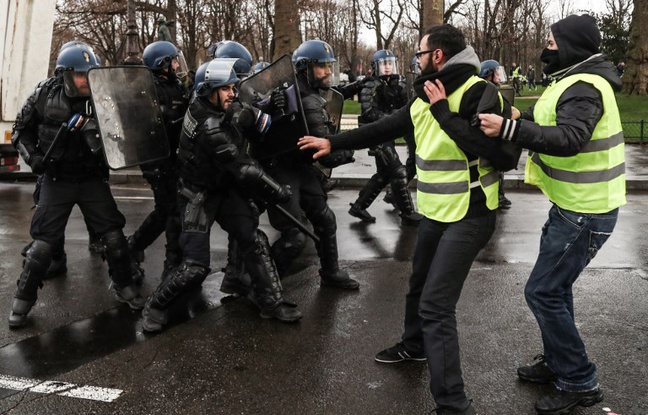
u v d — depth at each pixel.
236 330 4.65
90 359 4.18
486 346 4.31
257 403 3.57
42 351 4.32
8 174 12.96
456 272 3.31
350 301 5.27
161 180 5.44
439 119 3.18
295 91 4.78
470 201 3.31
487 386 3.75
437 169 3.35
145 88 4.88
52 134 4.67
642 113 22.33
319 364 4.05
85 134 4.52
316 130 4.88
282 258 5.16
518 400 3.58
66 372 3.98
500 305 5.11
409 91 7.69
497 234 7.55
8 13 9.73
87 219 5.02
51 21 10.27
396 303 5.20
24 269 4.77
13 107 10.16
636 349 4.23
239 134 4.35
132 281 5.21
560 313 3.37
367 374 3.90
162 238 7.64
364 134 3.92
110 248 5.00
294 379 3.85
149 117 4.89
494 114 3.04
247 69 5.50
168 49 5.23
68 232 7.97
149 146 4.88
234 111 4.27
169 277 4.61
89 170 4.86
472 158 3.30
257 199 4.96
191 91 5.34
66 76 4.54
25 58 10.12
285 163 5.11
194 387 3.77
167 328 4.71
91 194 4.92
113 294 5.57
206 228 4.58
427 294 3.33
